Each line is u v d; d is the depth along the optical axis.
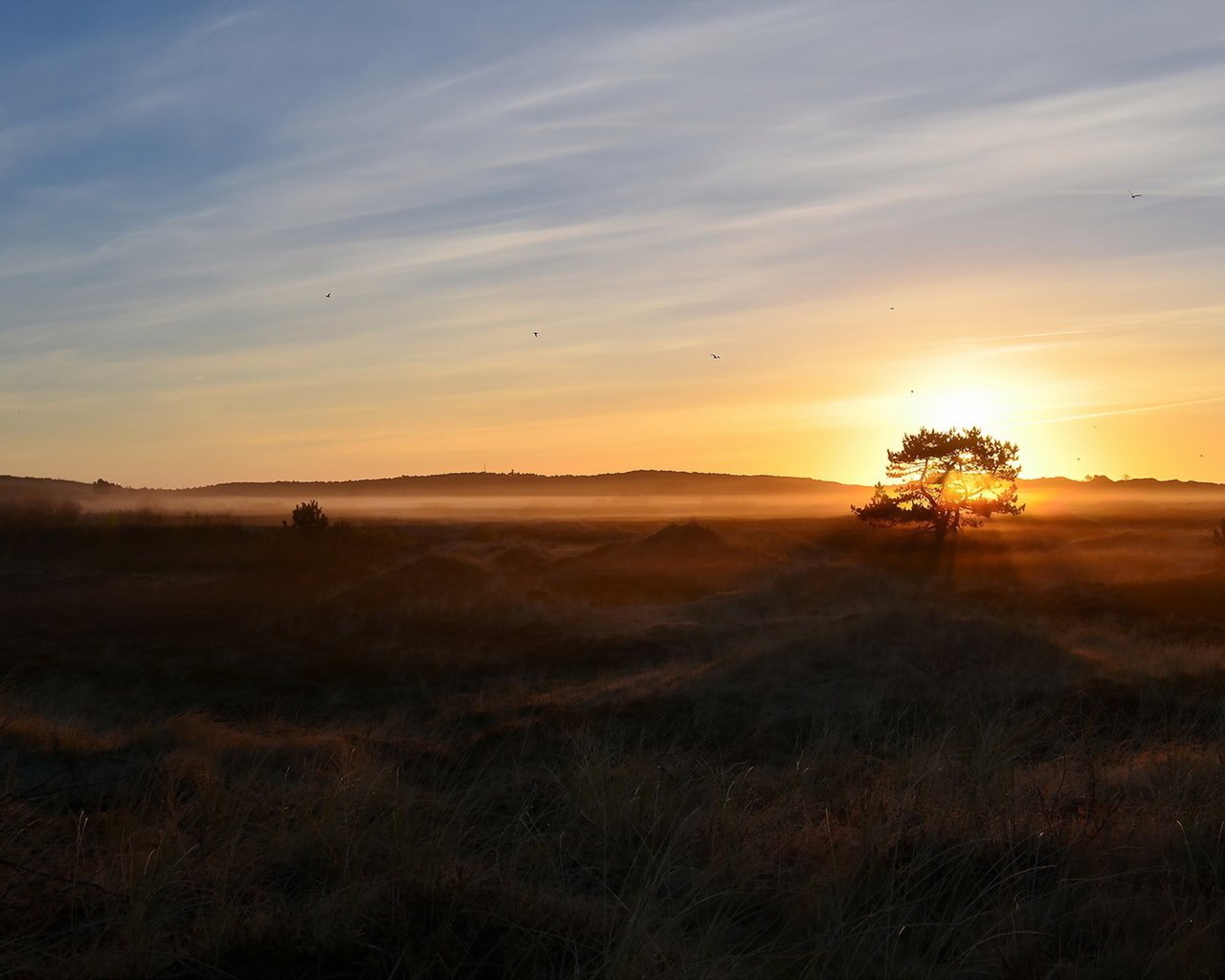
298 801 6.16
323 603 30.33
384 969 3.77
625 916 4.34
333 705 17.12
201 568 43.75
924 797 6.00
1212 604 24.09
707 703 13.12
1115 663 16.56
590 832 5.85
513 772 7.75
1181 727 8.98
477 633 25.59
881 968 3.89
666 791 6.34
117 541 49.03
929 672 15.09
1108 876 4.55
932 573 39.28
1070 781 6.89
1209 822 5.23
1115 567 38.59
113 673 19.91
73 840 5.48
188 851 4.72
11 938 4.03
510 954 3.91
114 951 3.94
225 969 3.81
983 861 4.98
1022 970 3.80
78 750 8.99
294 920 4.26
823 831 5.64
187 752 8.54
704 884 4.70
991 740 7.07
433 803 6.21
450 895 4.46
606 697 14.98
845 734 9.45
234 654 22.77
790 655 16.38
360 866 4.81
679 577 39.75
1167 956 3.78
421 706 16.58
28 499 59.50
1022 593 28.58
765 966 3.94
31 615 29.28
